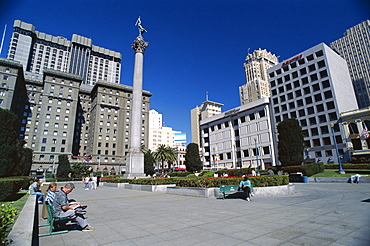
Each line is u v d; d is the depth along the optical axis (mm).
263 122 65875
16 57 139125
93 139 87500
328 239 5223
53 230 6891
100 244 5434
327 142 54844
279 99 67312
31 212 7586
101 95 92688
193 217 8250
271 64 171250
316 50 60719
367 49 127125
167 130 188500
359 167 33625
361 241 4980
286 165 36000
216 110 157375
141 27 41000
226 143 76438
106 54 174750
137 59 38688
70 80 85125
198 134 185000
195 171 53406
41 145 75125
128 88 98938
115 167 87312
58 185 39688
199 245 5145
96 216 9078
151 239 5715
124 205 12117
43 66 149750
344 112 52500
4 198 12633
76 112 90438
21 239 4367
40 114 77250
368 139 48688
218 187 14969
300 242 5102
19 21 144375
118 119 93938
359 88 128250
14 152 17812
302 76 62719
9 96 68312
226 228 6539
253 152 67188
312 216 7730
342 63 63531
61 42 158625
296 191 16766
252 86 143625
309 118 59469
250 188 12703
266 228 6383
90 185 29609
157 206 11359
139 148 35312
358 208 8820
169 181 21359
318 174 31750
